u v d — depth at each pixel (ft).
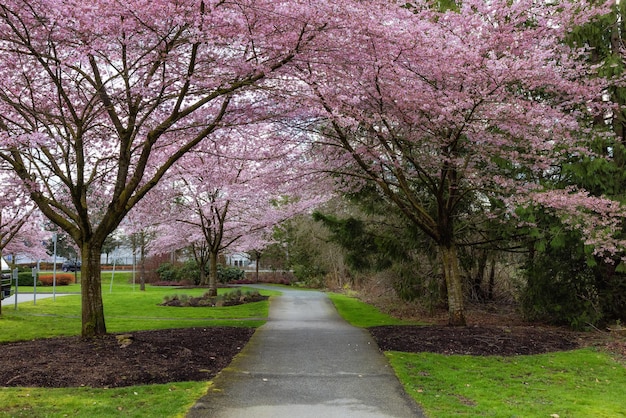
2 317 42.09
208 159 46.44
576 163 33.94
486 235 43.04
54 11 19.97
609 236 27.55
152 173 40.27
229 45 24.18
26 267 136.56
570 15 28.14
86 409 16.03
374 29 23.36
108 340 27.14
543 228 35.29
